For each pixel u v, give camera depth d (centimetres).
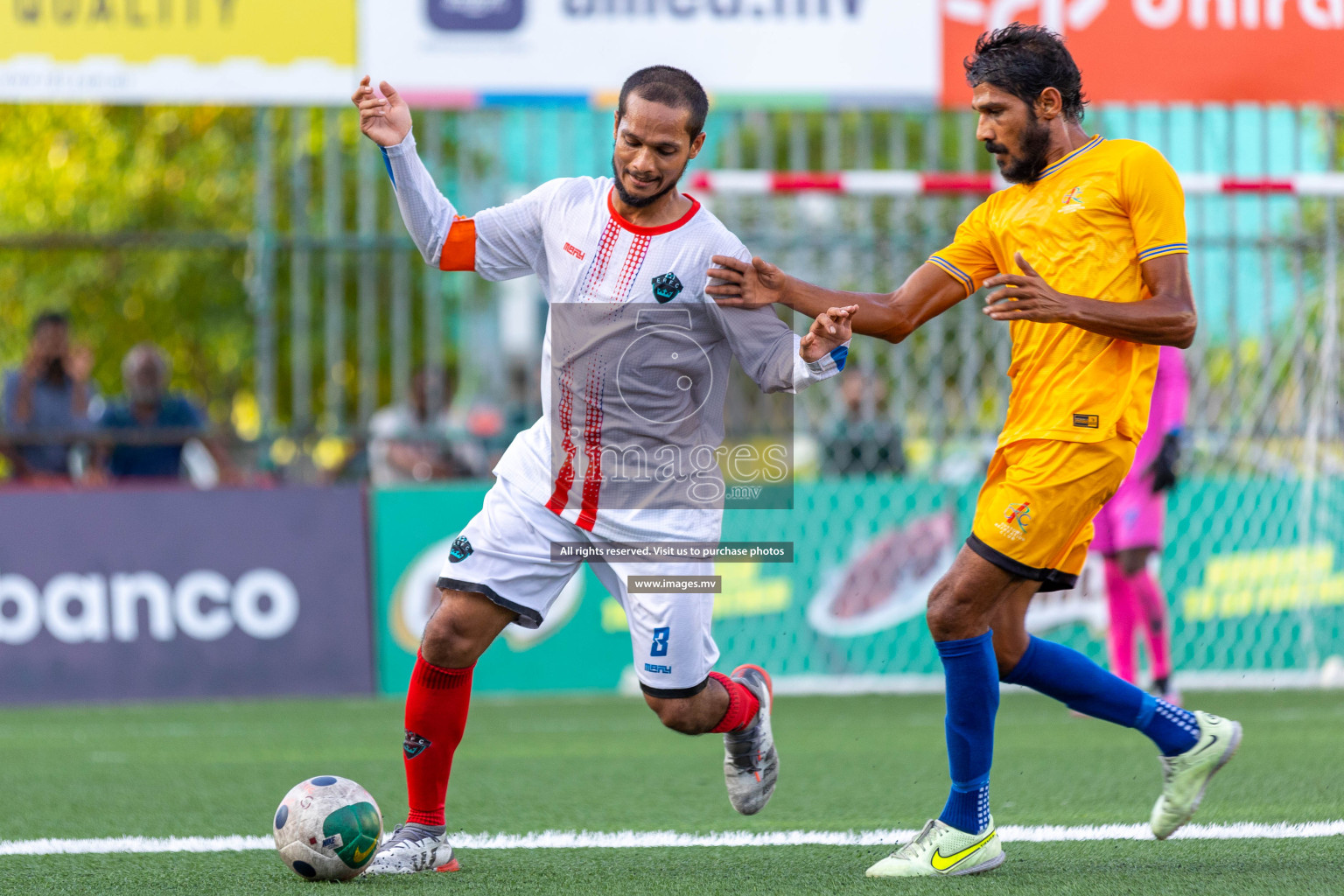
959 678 1234
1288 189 2766
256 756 2083
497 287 4009
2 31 2684
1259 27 2834
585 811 1611
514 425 3447
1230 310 3025
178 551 2889
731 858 1319
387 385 3778
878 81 2795
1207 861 1270
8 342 4525
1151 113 2939
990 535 1223
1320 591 3053
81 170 4525
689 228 1245
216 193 4497
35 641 2816
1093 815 1552
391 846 1259
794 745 2170
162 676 2848
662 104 1170
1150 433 2425
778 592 2994
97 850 1371
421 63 2750
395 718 2553
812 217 3067
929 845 1233
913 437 3100
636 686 2961
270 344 2941
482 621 1247
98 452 3105
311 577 2928
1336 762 1911
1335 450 3050
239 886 1189
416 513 2977
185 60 2725
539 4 2759
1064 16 2817
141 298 4559
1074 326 1171
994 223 1290
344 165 3747
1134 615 2478
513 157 3084
